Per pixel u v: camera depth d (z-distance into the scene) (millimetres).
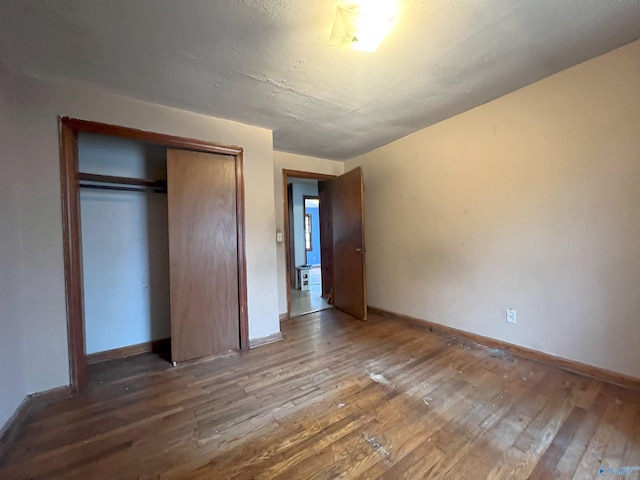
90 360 2473
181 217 2416
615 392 1796
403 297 3430
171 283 2375
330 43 1474
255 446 1423
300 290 5516
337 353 2531
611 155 1854
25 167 1786
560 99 2053
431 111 2586
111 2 1265
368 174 3801
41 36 1468
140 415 1691
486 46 1680
